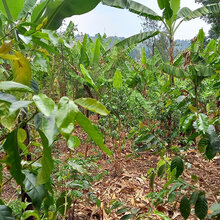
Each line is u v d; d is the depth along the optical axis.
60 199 1.25
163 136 3.15
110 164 3.55
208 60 1.85
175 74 2.94
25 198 1.30
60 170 1.82
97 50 3.98
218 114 1.40
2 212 0.58
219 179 2.65
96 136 0.47
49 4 1.52
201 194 1.14
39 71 1.80
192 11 4.78
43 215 1.31
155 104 3.51
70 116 0.42
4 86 0.44
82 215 2.21
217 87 1.64
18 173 0.56
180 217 2.05
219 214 1.08
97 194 2.60
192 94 1.71
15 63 0.63
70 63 4.11
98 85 3.54
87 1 1.54
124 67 4.41
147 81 3.81
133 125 3.63
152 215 2.06
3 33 1.07
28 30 0.85
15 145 0.53
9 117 0.47
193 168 3.03
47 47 0.86
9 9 1.09
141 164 3.56
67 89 5.33
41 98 0.44
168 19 4.70
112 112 3.15
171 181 1.33
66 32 4.26
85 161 1.86
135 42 4.65
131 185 2.88
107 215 2.23
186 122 1.19
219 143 1.09
